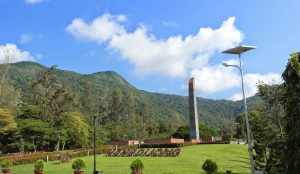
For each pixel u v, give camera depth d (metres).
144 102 197.25
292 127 22.50
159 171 32.16
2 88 77.69
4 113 61.28
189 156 46.09
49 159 48.97
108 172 32.41
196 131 74.38
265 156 30.03
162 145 63.25
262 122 30.06
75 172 29.78
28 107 71.19
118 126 104.56
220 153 50.91
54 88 77.81
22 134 65.00
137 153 49.09
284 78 23.12
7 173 33.97
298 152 21.66
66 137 71.19
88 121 87.31
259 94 31.41
